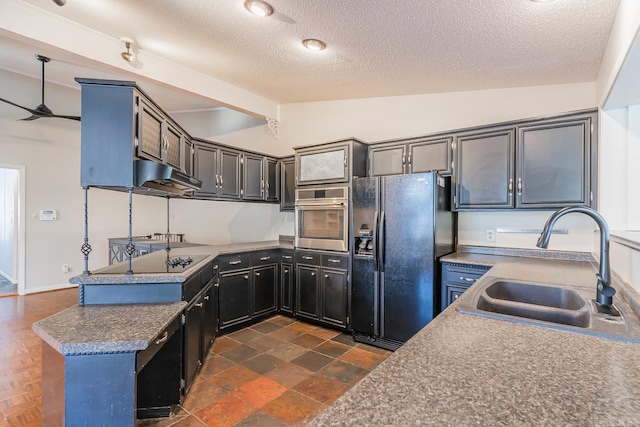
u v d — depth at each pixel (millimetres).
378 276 3113
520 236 3045
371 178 3184
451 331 1072
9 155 4711
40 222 5027
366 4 2012
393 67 2918
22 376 2520
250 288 3691
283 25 2389
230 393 2311
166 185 2381
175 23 2520
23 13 2396
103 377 1442
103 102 2025
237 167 4090
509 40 2230
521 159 2750
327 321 3551
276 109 4703
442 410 635
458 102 3430
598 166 2400
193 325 2359
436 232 2859
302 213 3816
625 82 1812
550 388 717
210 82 3643
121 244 4875
